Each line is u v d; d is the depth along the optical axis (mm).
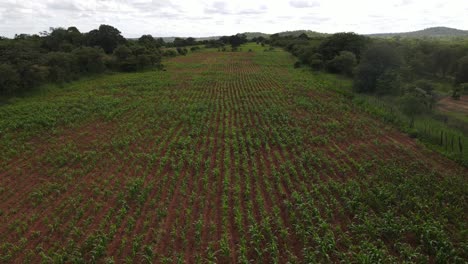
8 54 44562
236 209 16531
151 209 17219
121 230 15570
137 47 74000
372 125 30359
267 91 46375
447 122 30438
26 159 24109
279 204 17562
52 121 31797
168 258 13352
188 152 24844
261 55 102438
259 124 31891
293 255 13594
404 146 25375
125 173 21531
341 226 15609
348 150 24531
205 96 44562
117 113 34781
